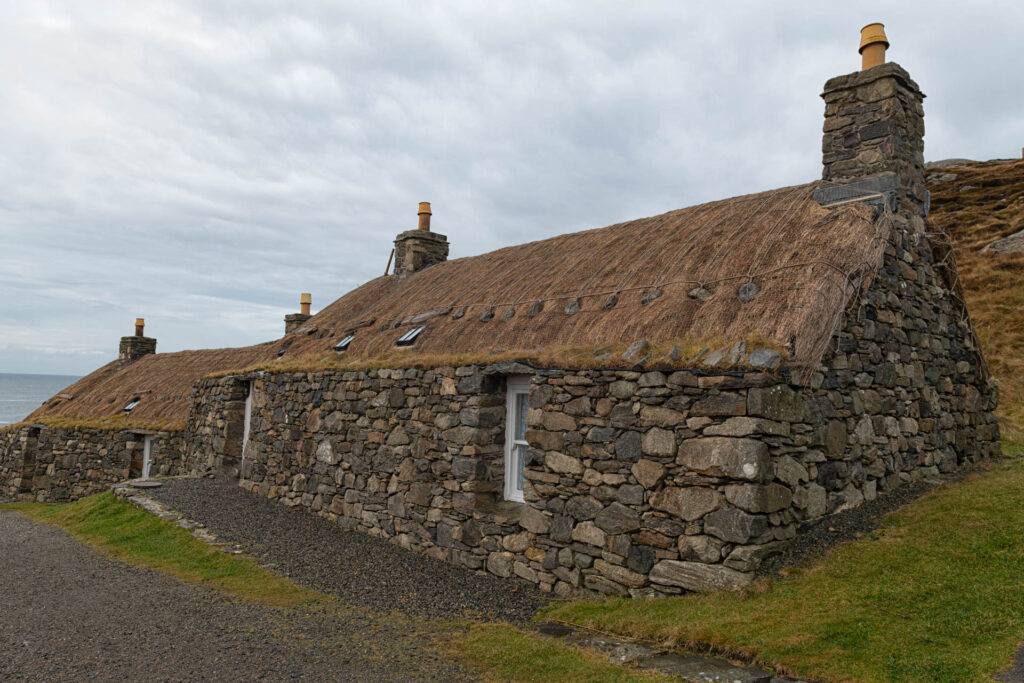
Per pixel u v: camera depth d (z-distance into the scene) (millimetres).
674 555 6527
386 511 10586
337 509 11680
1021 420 15141
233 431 15734
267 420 14047
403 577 8500
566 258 11266
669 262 8961
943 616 4852
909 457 8500
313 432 12555
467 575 8617
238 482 14875
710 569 6184
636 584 6785
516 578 8227
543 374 8164
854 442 7422
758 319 6953
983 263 25641
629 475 7023
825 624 5000
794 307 6828
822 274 7145
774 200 9531
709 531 6281
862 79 8820
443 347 10758
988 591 5082
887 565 5855
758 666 4668
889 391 8188
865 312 7777
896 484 8156
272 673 5199
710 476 6328
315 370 12766
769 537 6180
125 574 8688
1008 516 6535
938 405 9359
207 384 17172
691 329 7438
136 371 26391
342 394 11945
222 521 11547
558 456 7828
